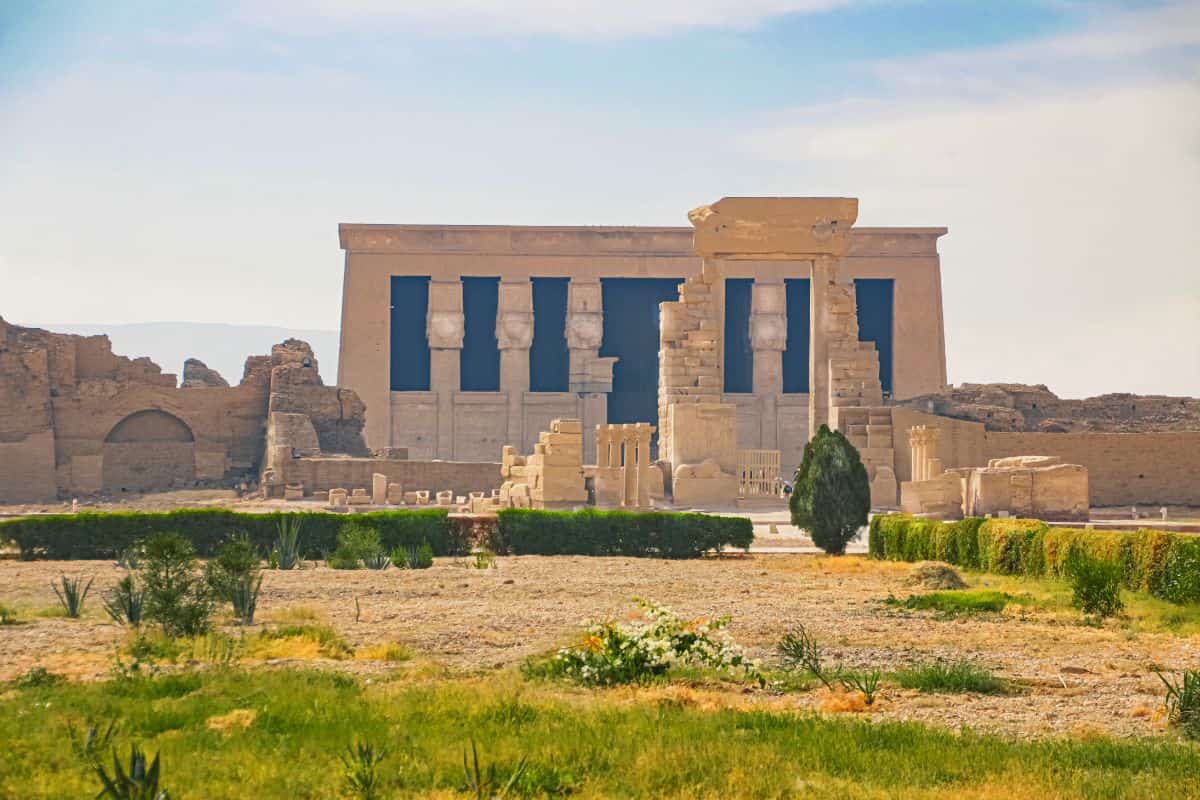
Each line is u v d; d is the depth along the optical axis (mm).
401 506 97562
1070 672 30766
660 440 100625
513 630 36688
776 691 28484
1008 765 21781
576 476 82250
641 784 21016
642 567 55094
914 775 21375
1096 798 20172
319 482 106312
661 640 29984
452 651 33344
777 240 100562
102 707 25672
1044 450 99438
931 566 49250
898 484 96500
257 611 40188
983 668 30703
